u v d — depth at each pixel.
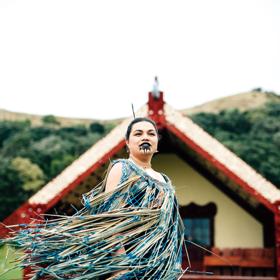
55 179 12.94
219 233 14.41
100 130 62.47
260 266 13.56
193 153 14.03
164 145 14.74
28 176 45.88
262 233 14.30
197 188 14.63
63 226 5.05
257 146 53.28
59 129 60.19
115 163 5.32
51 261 4.95
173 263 5.05
